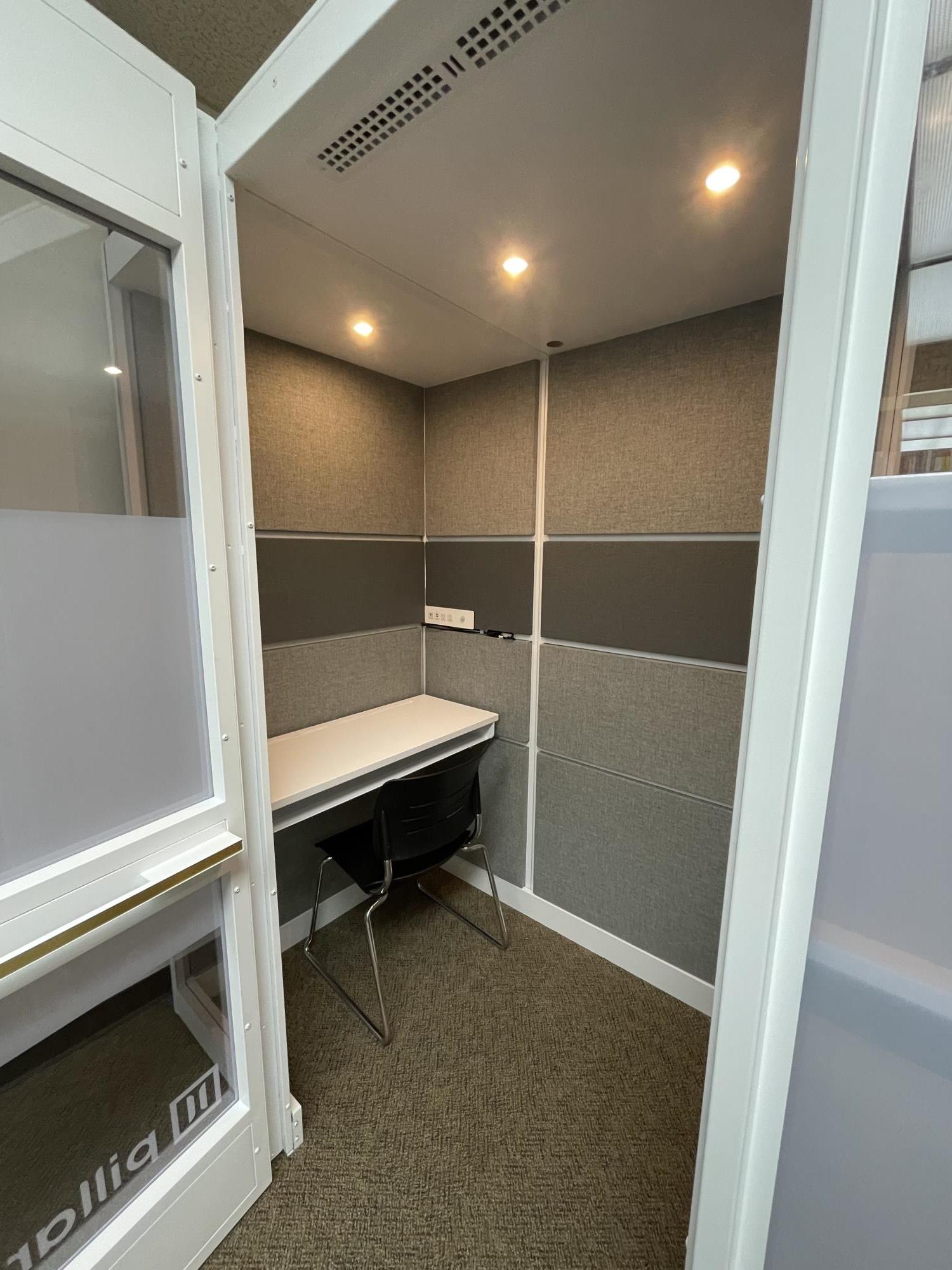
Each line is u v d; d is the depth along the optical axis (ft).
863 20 1.38
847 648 1.66
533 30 2.18
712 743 5.31
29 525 2.46
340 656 6.74
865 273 1.48
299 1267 3.55
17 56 2.13
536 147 2.90
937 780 1.63
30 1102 2.74
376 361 6.30
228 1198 3.65
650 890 5.90
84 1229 2.95
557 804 6.59
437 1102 4.65
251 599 3.42
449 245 3.89
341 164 3.01
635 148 2.91
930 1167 1.81
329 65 2.40
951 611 1.55
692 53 2.30
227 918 3.47
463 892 7.61
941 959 1.70
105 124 2.43
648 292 4.55
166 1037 3.28
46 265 2.41
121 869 2.82
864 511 1.58
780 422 1.65
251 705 3.50
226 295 3.14
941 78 1.35
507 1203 3.93
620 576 5.75
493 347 5.81
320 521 6.26
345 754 5.62
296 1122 4.22
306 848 6.62
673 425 5.21
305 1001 5.70
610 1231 3.77
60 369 2.52
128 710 2.89
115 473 2.76
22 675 2.46
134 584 2.87
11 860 2.47
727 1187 2.14
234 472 3.27
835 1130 1.95
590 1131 4.43
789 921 1.87
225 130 3.01
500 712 7.04
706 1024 5.46
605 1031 5.38
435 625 7.67
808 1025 1.94
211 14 3.14
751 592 4.94
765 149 2.92
